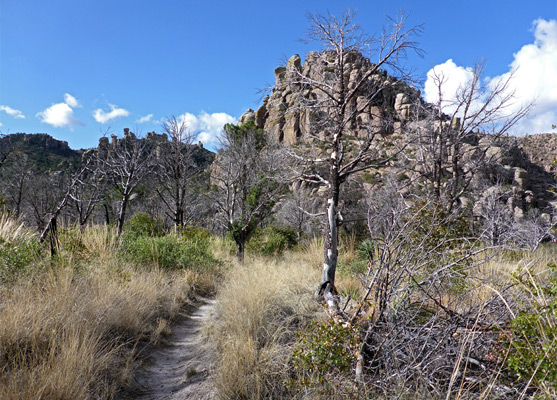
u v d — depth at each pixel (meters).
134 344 4.70
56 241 6.81
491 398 2.56
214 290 9.00
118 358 4.05
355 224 13.37
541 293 2.57
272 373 3.64
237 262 13.31
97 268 6.57
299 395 3.23
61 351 3.58
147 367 4.28
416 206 5.22
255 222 15.88
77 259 6.70
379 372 3.12
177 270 9.45
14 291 4.47
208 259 11.02
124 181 16.28
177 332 5.73
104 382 3.46
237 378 3.54
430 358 2.97
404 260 3.28
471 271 3.74
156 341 5.02
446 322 3.13
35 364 3.25
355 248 12.29
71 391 2.94
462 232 4.93
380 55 6.83
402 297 3.33
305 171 7.80
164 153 16.53
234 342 4.32
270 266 10.52
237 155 17.12
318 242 13.91
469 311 3.07
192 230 14.62
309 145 7.81
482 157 7.39
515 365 2.39
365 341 3.18
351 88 7.29
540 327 2.36
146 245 9.76
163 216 22.84
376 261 3.56
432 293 3.54
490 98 7.14
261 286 6.34
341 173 7.09
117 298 5.43
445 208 5.97
